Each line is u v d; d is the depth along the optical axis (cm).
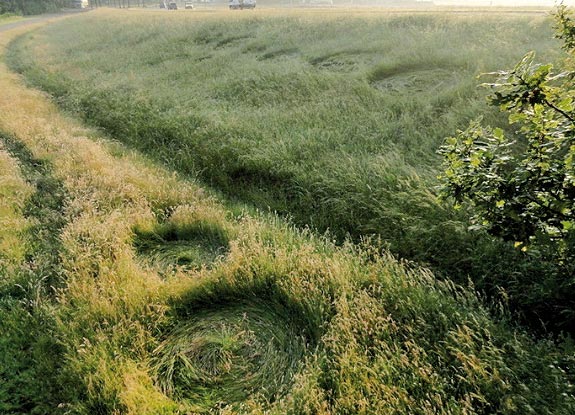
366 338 341
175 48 1853
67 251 495
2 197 621
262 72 1205
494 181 254
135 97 1121
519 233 252
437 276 439
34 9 6519
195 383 342
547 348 317
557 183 240
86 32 2817
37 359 360
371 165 613
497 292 396
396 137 727
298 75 1104
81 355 349
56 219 573
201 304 433
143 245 539
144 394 316
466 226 451
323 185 614
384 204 538
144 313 396
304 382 312
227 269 440
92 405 318
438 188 288
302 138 734
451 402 280
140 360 354
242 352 369
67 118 1064
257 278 435
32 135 895
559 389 274
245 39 1803
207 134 820
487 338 334
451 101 802
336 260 427
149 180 668
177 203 623
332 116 837
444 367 311
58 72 1638
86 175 677
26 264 477
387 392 290
